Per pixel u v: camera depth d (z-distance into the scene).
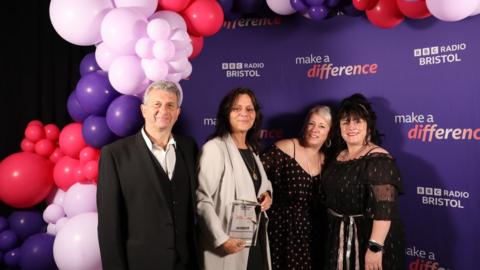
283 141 2.92
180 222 2.05
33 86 3.36
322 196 2.79
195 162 2.25
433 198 2.97
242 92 2.42
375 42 3.10
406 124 3.04
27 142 2.77
